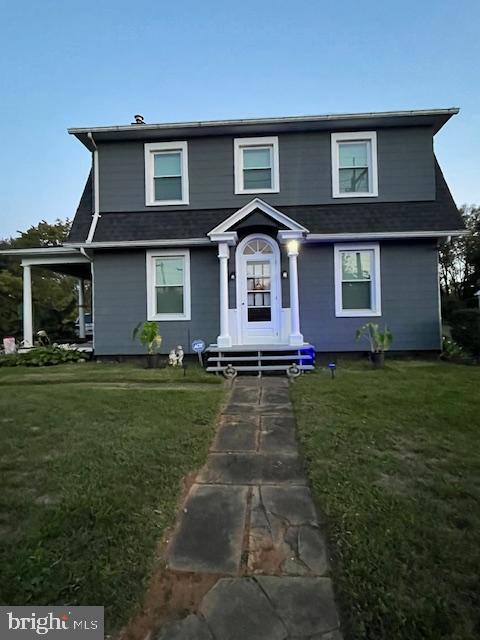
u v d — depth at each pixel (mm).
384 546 2299
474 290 32188
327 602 1944
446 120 10125
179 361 9562
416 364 9117
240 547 2393
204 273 10281
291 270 9383
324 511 2713
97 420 4762
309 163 10469
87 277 15500
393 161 10344
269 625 1816
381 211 10148
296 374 8000
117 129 10250
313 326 10109
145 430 4367
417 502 2799
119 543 2344
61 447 3863
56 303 22031
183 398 5875
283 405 5719
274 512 2797
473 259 33719
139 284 10352
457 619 1790
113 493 2920
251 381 7582
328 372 8180
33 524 2514
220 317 9812
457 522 2547
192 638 1747
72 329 17562
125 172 10711
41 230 28609
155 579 2105
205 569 2193
